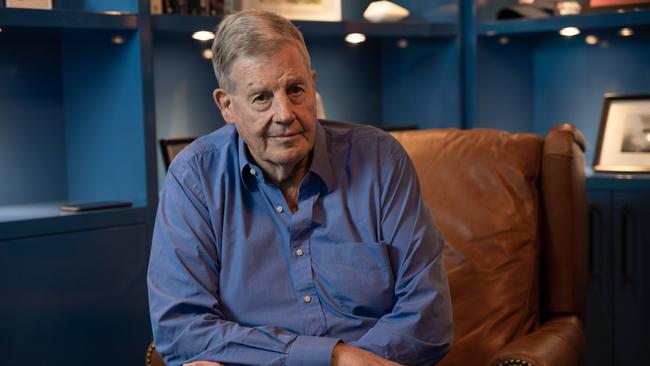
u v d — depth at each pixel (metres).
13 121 2.58
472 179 2.12
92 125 2.59
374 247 1.63
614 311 2.85
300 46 1.54
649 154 2.98
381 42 3.30
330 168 1.67
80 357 2.32
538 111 3.38
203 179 1.68
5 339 2.17
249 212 1.68
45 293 2.24
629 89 3.16
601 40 3.20
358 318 1.63
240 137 1.67
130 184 2.49
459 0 3.06
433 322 1.59
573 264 2.08
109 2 2.47
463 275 2.04
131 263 2.41
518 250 2.04
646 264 2.77
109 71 2.50
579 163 2.14
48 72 2.65
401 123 3.36
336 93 3.29
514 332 1.98
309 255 1.66
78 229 2.29
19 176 2.60
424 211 1.68
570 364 1.75
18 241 2.18
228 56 1.54
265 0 2.83
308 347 1.53
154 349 1.78
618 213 2.81
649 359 2.80
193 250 1.64
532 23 2.93
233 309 1.65
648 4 2.84
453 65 3.11
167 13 2.54
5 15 2.15
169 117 2.85
